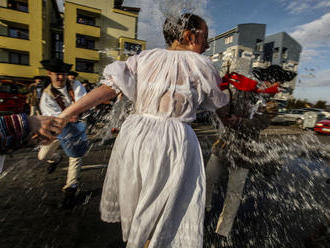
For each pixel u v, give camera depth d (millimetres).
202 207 791
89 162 3180
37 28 15859
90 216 1787
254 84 1208
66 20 16578
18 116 643
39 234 1529
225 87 1223
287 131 7867
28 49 15773
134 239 750
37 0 15586
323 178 2865
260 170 3018
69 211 1849
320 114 9484
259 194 2316
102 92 849
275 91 1324
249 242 1514
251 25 15102
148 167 778
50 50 18688
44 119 708
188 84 825
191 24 938
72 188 1907
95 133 5223
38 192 2156
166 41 1018
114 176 912
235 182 1447
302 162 3619
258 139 1422
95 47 18047
